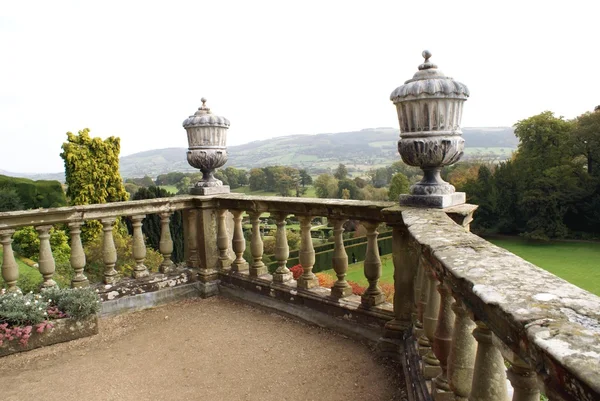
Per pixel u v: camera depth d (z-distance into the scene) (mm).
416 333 2850
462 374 1710
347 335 3898
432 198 3035
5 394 3123
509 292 1115
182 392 3078
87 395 3080
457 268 1400
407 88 2891
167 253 5297
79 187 23453
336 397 2912
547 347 800
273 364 3447
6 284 4230
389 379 3109
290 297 4461
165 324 4445
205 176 5422
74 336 4070
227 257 5379
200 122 5125
